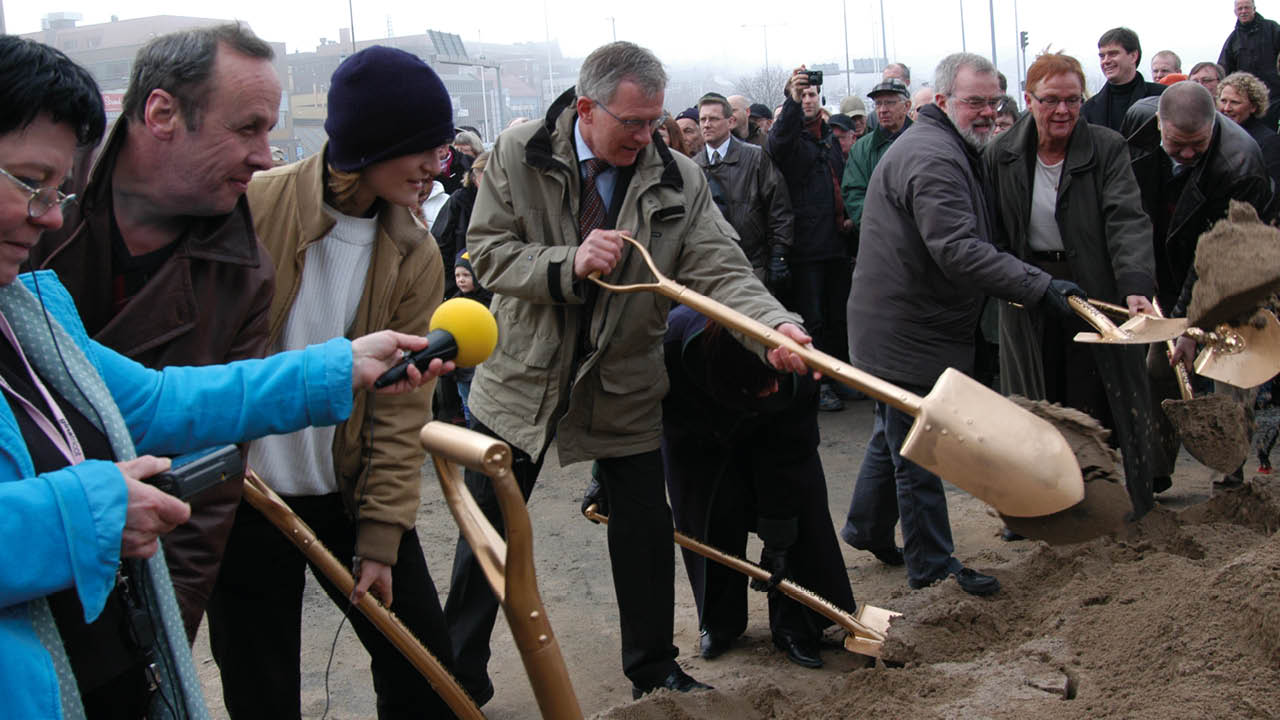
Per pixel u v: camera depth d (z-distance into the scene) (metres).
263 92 1.96
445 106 2.40
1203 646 2.47
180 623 1.68
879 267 4.10
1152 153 4.98
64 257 1.97
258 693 2.61
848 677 3.01
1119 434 4.10
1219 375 3.65
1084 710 2.38
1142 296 4.04
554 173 3.23
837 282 7.73
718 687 3.29
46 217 1.43
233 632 2.59
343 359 1.81
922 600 3.65
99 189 1.99
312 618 4.44
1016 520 2.50
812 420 3.54
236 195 2.03
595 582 4.69
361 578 2.47
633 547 3.34
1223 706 2.22
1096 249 4.23
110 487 1.36
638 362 3.29
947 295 4.05
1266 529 3.80
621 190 3.26
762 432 3.50
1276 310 3.53
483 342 1.99
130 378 1.72
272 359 1.81
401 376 1.91
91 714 1.71
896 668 3.23
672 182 3.25
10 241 1.42
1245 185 4.70
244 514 2.52
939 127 4.05
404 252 2.56
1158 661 2.51
